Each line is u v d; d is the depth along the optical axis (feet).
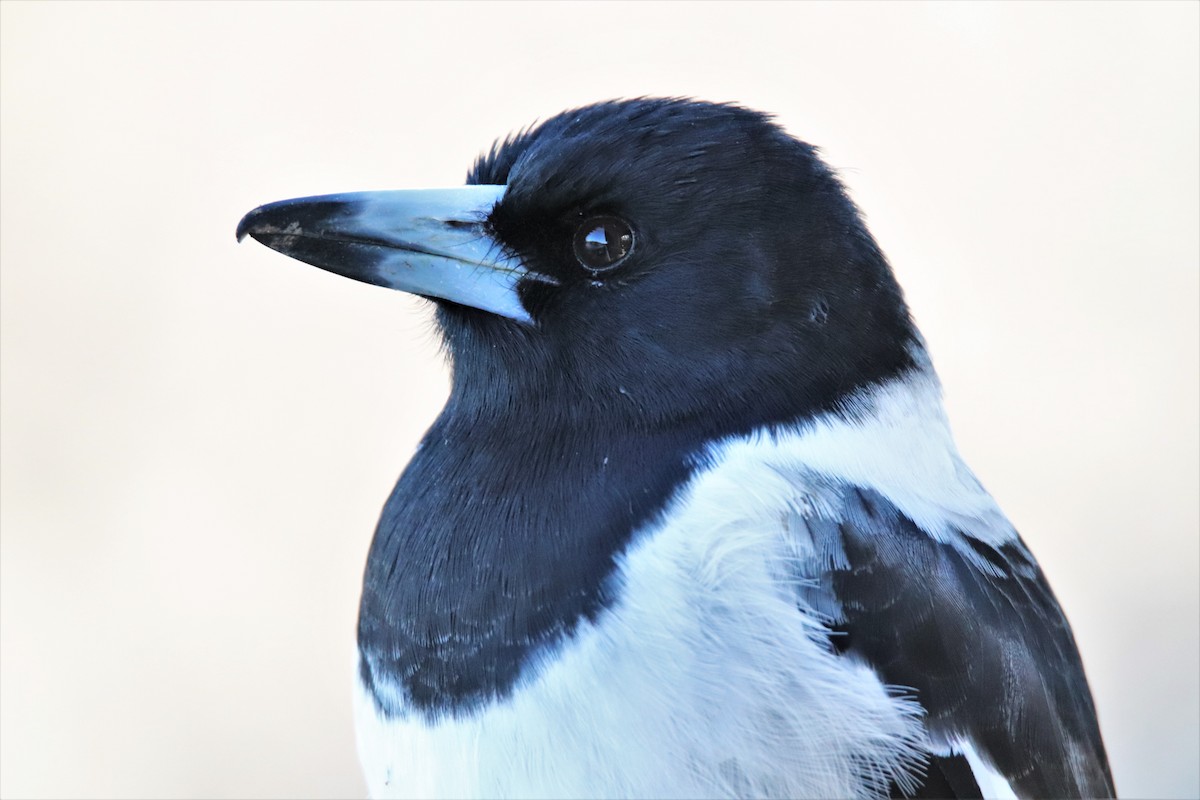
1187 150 8.34
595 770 6.91
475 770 6.93
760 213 7.00
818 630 6.94
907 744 6.94
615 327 7.00
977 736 6.96
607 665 6.92
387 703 6.96
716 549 6.93
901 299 7.03
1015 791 6.97
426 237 7.02
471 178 7.06
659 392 6.99
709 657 6.92
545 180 7.01
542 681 6.93
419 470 7.00
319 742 7.54
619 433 6.98
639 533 6.95
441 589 6.95
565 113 7.05
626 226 7.00
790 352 6.99
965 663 6.96
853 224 7.01
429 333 7.06
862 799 6.94
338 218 7.03
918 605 6.95
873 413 7.00
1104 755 7.04
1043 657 7.00
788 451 6.98
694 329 6.99
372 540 7.00
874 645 6.95
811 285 7.00
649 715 6.91
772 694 6.93
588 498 6.96
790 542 6.95
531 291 7.01
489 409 7.01
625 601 6.93
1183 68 8.48
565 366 7.00
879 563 6.95
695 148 7.00
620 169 7.00
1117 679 7.57
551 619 6.93
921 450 7.00
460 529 6.97
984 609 6.97
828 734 6.93
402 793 6.96
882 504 6.97
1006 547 7.01
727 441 6.98
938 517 6.98
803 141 7.03
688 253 7.00
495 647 6.93
